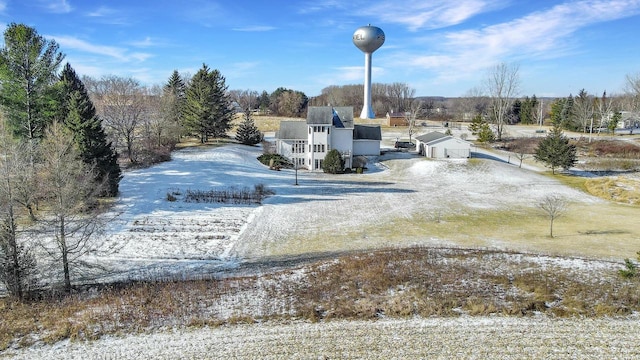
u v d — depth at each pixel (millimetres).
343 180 51844
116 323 18328
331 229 33594
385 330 17375
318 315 18781
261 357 15594
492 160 59719
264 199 41719
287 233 32625
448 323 17859
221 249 29125
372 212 38344
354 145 63656
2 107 35125
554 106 114562
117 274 24797
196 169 51000
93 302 20594
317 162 58875
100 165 36594
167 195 39969
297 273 23750
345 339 16734
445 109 165750
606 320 17906
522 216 37375
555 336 16734
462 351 15758
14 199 21641
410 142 75875
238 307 19719
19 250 22344
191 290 21625
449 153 61094
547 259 25109
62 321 18625
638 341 16312
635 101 107625
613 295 19938
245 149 67062
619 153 71312
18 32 36781
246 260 27156
